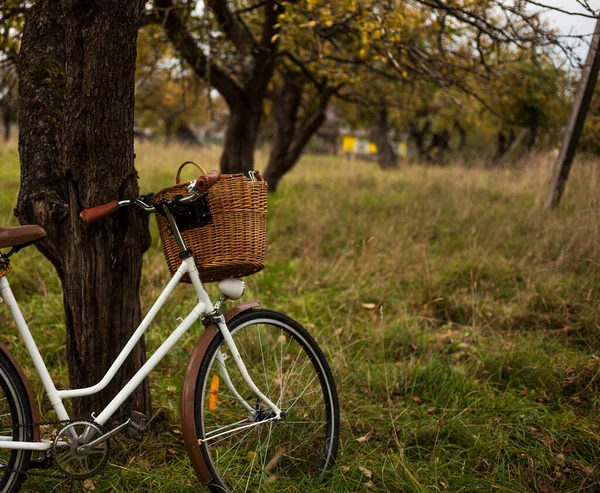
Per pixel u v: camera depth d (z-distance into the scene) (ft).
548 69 24.82
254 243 7.88
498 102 28.25
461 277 17.48
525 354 12.67
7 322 13.76
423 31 22.02
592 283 15.90
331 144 132.46
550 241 19.60
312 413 9.81
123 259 8.75
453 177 35.17
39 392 10.80
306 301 15.96
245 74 27.86
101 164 8.28
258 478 8.62
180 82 27.40
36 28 8.91
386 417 10.78
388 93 33.55
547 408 10.98
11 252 7.46
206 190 7.44
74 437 7.68
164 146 60.54
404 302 15.97
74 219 8.50
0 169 37.83
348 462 9.32
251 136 28.45
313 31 19.98
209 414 10.37
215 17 22.26
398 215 25.35
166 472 8.82
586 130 28.09
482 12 17.52
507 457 9.53
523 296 15.74
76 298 8.72
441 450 9.67
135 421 8.16
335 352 12.78
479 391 11.46
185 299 15.62
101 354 8.86
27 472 8.07
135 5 8.05
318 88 30.94
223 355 8.50
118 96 8.16
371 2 19.83
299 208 25.84
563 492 8.79
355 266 18.88
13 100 20.68
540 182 29.32
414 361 12.84
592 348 13.37
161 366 12.41
